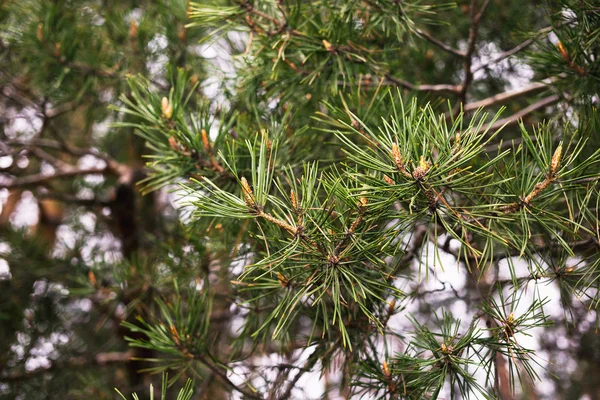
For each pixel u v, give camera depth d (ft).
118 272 3.73
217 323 3.59
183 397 2.18
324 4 2.71
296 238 2.13
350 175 2.09
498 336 2.31
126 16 4.01
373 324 2.62
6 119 4.52
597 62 2.55
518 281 2.42
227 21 2.71
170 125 2.62
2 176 5.11
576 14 2.53
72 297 4.87
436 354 2.35
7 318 4.51
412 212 2.12
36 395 4.86
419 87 2.89
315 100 2.91
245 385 2.90
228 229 2.81
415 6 2.68
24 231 4.95
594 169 2.35
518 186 2.20
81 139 5.58
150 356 5.00
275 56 2.77
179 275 3.19
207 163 2.60
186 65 3.74
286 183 2.67
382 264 2.21
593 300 2.29
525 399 5.84
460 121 2.12
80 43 3.60
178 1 3.60
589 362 5.37
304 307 2.71
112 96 3.83
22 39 3.43
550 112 3.08
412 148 2.08
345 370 2.67
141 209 5.14
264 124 2.89
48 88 3.75
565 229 2.18
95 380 4.72
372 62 2.81
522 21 3.62
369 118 2.64
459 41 3.93
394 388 2.46
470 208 2.20
